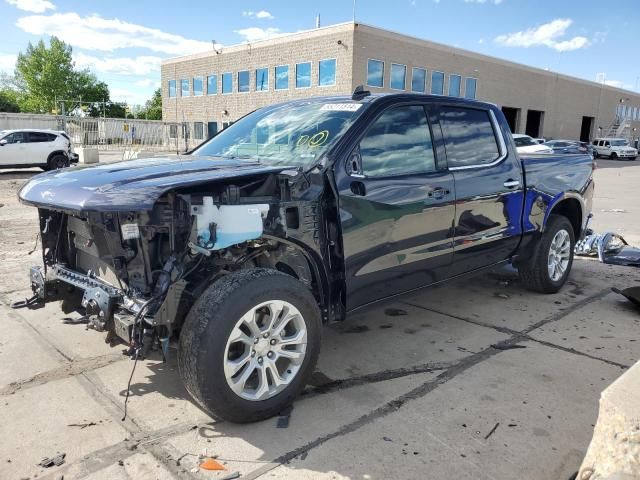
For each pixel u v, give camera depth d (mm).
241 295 2742
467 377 3545
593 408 3143
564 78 46562
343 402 3205
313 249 3168
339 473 2531
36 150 19578
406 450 2713
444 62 34531
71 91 77562
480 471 2551
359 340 4195
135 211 2502
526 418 3027
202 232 2668
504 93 40188
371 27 29875
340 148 3299
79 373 3529
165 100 45500
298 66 32719
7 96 83812
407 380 3506
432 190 3758
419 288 3910
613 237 7504
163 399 3211
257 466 2578
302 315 3014
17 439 2777
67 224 3438
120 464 2578
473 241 4203
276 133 3852
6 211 10445
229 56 37938
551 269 5285
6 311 4645
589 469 2143
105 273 3193
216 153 4078
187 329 2715
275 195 3014
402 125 3725
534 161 4945
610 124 56562
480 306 5035
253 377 3082
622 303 5148
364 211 3322
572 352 3971
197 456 2648
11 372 3529
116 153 29469
